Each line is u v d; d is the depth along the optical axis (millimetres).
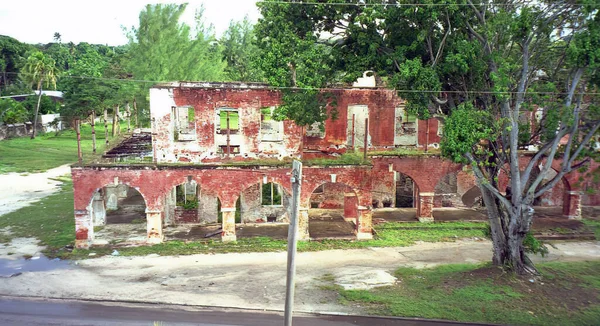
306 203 24938
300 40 20438
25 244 24656
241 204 27812
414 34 19438
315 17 21188
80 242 23719
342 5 20297
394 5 18703
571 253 23891
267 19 21109
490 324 15875
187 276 20375
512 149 18578
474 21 19109
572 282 18938
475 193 32406
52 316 16312
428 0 17094
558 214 30359
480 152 18531
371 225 25562
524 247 19859
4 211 31266
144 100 42750
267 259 22531
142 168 23828
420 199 28500
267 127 31766
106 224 27609
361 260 22453
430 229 27328
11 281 19609
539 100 18047
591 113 17891
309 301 17734
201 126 25344
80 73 65562
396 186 33719
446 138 18016
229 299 17969
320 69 21562
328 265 21781
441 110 21219
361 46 20609
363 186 25141
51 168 46062
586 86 18859
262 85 27234
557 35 18094
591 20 16188
